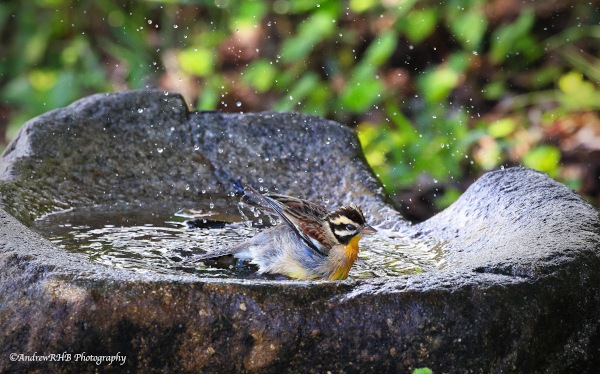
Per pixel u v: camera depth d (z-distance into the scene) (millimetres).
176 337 6348
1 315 6375
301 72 19281
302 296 6473
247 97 19031
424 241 9781
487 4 19719
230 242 9320
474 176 16844
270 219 10469
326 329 6445
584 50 19266
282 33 20047
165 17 20766
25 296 6391
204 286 6391
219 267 8539
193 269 8391
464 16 18875
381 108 18531
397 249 9539
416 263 8977
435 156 16484
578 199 9055
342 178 11352
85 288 6309
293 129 11711
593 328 7266
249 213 10680
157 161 11289
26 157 10531
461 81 19031
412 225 10289
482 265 7184
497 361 6742
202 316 6344
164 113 11578
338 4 18891
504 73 19141
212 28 20625
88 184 10773
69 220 9844
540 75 19047
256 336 6391
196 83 19375
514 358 6793
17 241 7000
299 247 8391
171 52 20297
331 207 11102
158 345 6348
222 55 19844
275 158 11531
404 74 19297
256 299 6406
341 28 19438
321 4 18844
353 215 8523
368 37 19375
